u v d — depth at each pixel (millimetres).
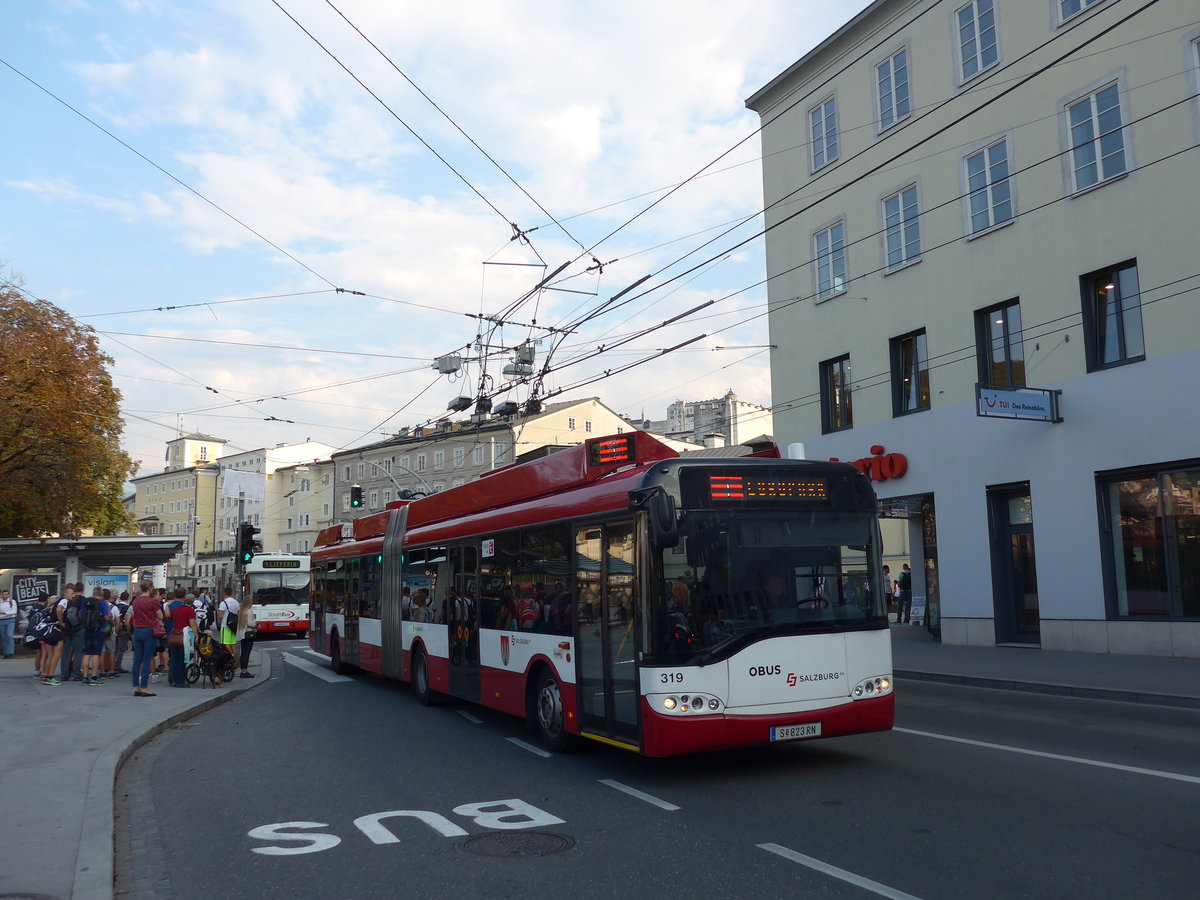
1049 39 18922
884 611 8602
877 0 22781
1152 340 16953
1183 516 16531
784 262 26516
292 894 5590
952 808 6965
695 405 73938
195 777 9359
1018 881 5285
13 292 26844
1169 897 4957
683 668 7797
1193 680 13508
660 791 7961
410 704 14766
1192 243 16344
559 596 9891
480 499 12867
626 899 5262
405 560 15914
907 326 22375
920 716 11734
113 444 29781
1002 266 19938
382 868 6027
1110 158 17797
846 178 24234
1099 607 17703
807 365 25516
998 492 20281
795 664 8094
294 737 11742
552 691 10102
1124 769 8156
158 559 29219
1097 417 17828
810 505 8500
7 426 25844
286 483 90750
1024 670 15750
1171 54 16750
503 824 7023
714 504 8164
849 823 6660
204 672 17562
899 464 22266
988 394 17625
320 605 22188
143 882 5930
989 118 20281
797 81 26000
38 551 27094
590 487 9578
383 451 76875
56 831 6793
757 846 6172
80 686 17406
